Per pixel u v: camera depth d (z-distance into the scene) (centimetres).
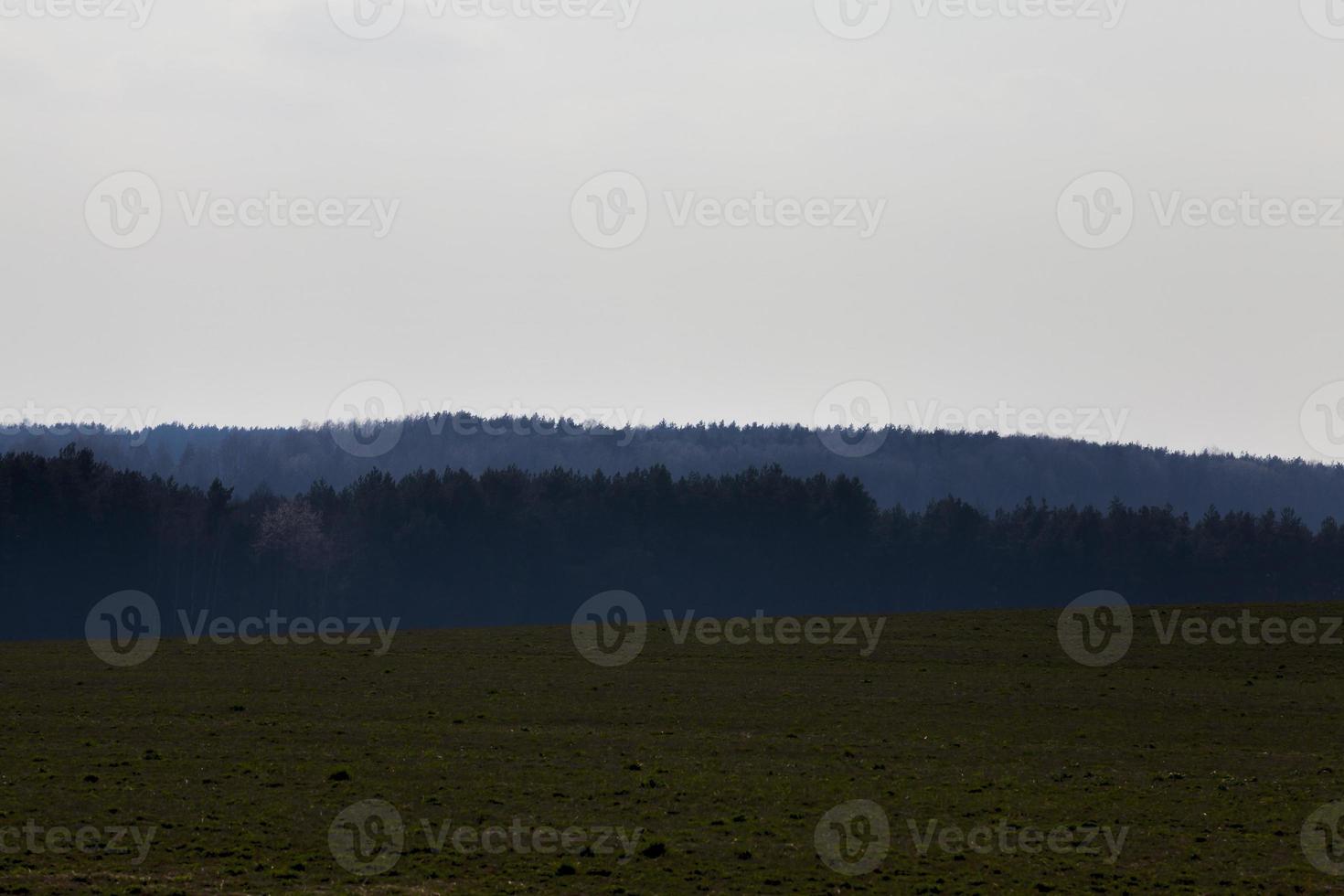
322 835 3441
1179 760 4609
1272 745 4912
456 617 17112
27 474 15400
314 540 16888
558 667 6750
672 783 4097
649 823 3603
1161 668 6700
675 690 6028
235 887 2977
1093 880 3148
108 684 6062
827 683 6259
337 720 5184
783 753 4628
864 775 4266
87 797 3772
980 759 4584
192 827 3475
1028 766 4472
